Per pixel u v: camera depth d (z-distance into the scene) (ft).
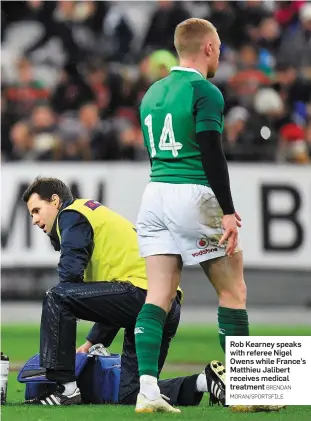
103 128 204.03
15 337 146.82
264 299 196.75
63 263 65.51
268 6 221.87
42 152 202.18
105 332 72.23
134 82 208.74
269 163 197.67
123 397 67.31
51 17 226.99
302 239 196.34
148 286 58.70
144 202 59.06
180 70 59.41
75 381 65.67
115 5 229.04
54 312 64.69
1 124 207.51
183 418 54.70
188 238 57.67
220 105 57.11
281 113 204.85
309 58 216.54
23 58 225.56
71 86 211.61
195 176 58.03
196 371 101.96
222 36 218.79
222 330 59.41
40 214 68.85
